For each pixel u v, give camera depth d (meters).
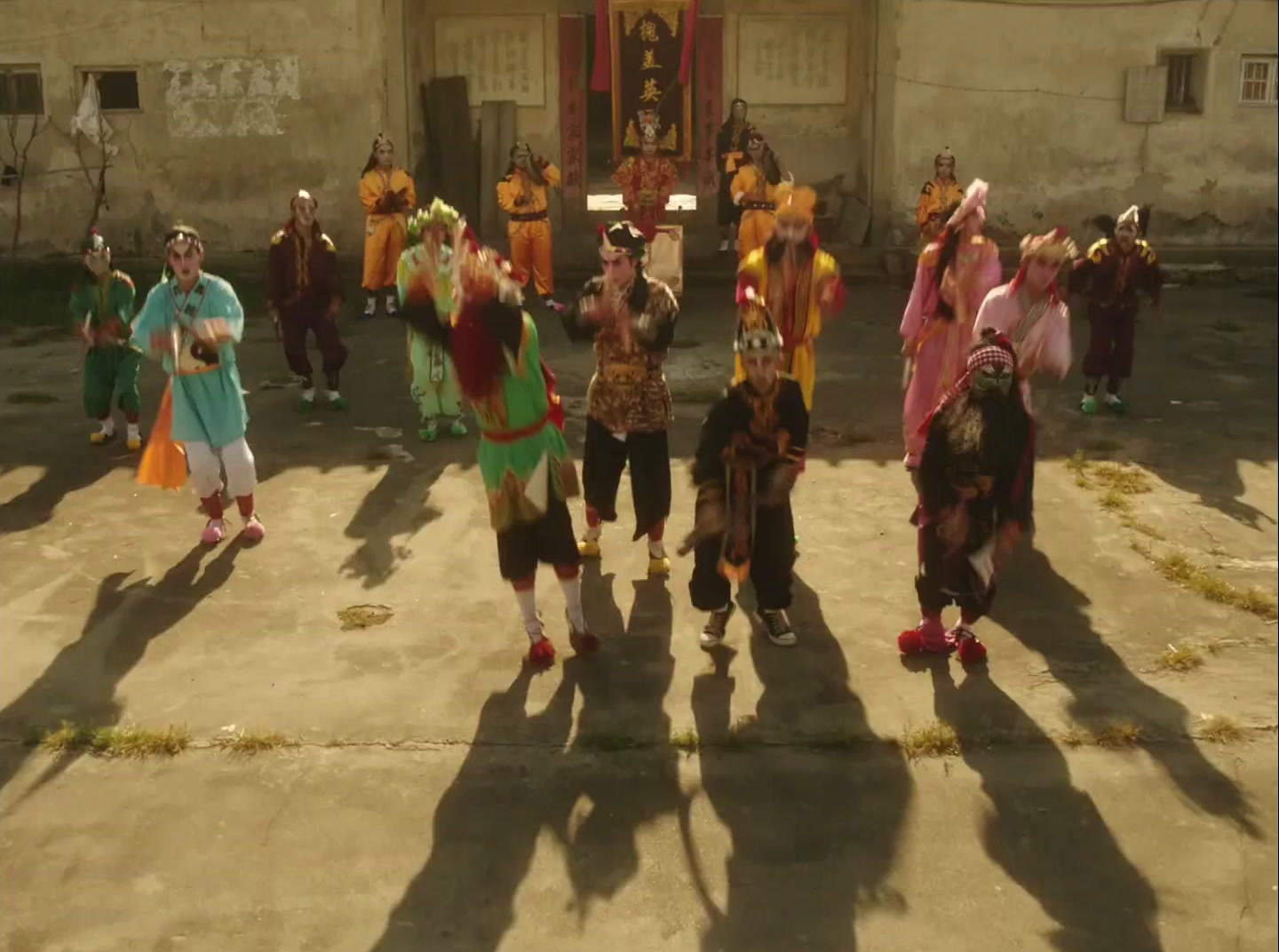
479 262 5.58
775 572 5.89
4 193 15.48
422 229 6.98
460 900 4.31
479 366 5.50
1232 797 4.88
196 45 15.13
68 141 15.36
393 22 15.27
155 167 15.44
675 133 16.64
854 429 9.42
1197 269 15.87
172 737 5.20
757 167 13.62
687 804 4.84
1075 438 9.27
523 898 4.32
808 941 4.12
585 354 11.85
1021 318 6.66
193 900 4.30
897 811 4.80
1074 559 7.06
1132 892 4.36
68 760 5.09
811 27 16.47
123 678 5.73
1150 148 15.84
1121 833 4.67
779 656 5.96
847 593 6.63
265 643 6.06
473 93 16.61
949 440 5.63
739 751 5.18
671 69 16.41
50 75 15.18
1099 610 6.44
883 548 7.21
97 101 15.23
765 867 4.48
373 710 5.48
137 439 8.77
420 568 6.89
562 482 5.78
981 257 7.23
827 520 7.63
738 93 16.66
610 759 5.12
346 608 6.42
